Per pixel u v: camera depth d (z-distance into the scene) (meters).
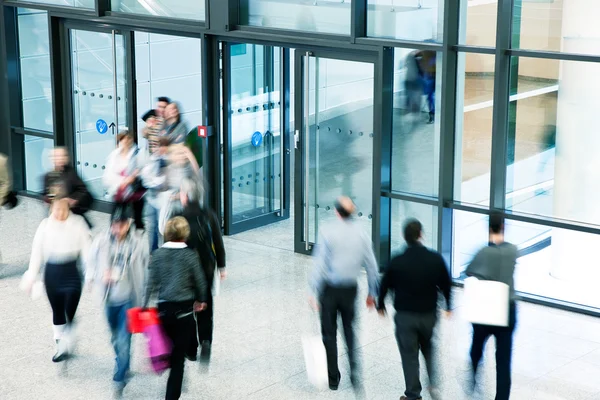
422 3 11.82
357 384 9.12
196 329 9.78
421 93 12.05
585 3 10.66
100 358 10.15
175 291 8.55
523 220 11.48
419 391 8.52
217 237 9.89
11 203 12.52
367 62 12.38
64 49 15.54
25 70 16.28
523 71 11.24
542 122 11.23
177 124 12.65
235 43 13.93
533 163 11.40
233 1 13.45
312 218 13.48
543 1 10.94
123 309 9.14
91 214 15.63
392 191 12.60
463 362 9.91
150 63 15.02
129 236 9.20
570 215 11.24
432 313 8.45
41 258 9.73
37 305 11.72
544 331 10.75
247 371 9.78
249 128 14.44
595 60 10.66
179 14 14.20
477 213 11.88
